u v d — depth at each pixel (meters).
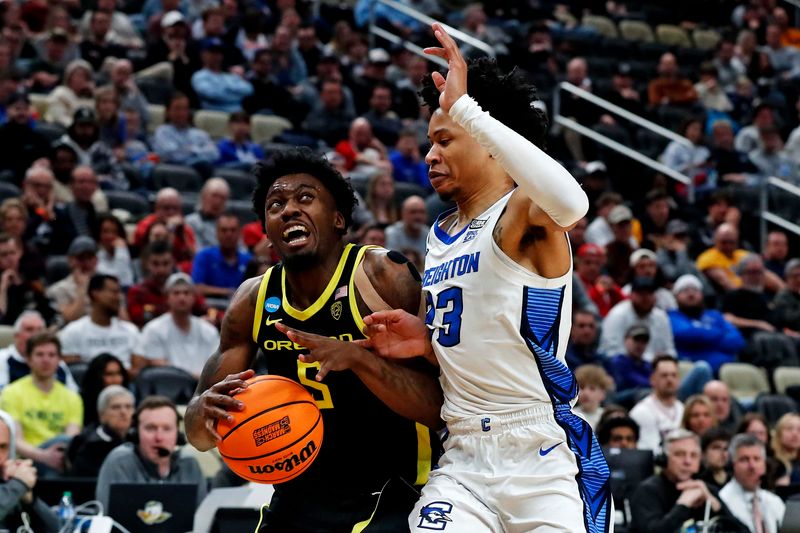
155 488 7.20
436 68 18.36
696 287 12.73
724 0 23.77
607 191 15.85
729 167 17.25
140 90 15.89
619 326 11.91
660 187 16.61
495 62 4.80
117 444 8.30
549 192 4.05
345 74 17.39
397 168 15.55
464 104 4.23
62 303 10.85
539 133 4.81
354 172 14.98
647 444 10.04
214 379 4.77
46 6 16.72
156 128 15.28
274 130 16.14
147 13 17.94
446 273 4.54
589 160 17.22
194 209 13.60
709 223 16.06
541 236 4.34
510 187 4.62
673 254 14.38
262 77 16.64
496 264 4.40
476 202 4.61
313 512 4.70
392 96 17.59
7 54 15.10
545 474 4.37
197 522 6.42
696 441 8.30
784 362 12.93
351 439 4.67
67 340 10.07
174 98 14.71
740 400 11.74
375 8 19.58
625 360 11.34
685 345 12.56
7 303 10.60
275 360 4.71
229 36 17.25
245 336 4.77
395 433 4.70
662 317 12.09
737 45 22.30
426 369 4.66
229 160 14.85
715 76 20.09
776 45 22.72
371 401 4.63
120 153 14.02
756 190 16.36
